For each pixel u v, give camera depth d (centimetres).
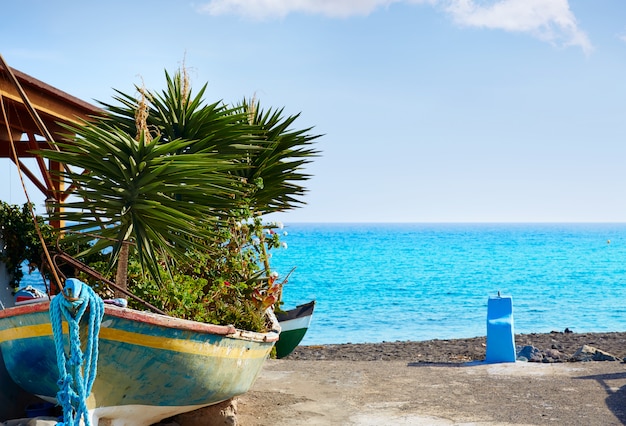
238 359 755
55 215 775
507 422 857
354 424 850
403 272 6462
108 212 778
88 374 593
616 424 845
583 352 1354
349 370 1228
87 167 783
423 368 1244
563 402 959
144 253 771
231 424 796
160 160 759
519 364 1255
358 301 3906
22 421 681
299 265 7569
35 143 1217
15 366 678
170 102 938
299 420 866
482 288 4734
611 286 4838
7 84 1009
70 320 571
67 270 1055
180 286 834
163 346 658
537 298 3981
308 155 1170
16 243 1072
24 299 1066
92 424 653
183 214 759
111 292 871
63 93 1120
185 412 776
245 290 945
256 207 1153
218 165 771
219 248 966
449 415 894
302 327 1612
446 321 2966
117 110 950
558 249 11881
